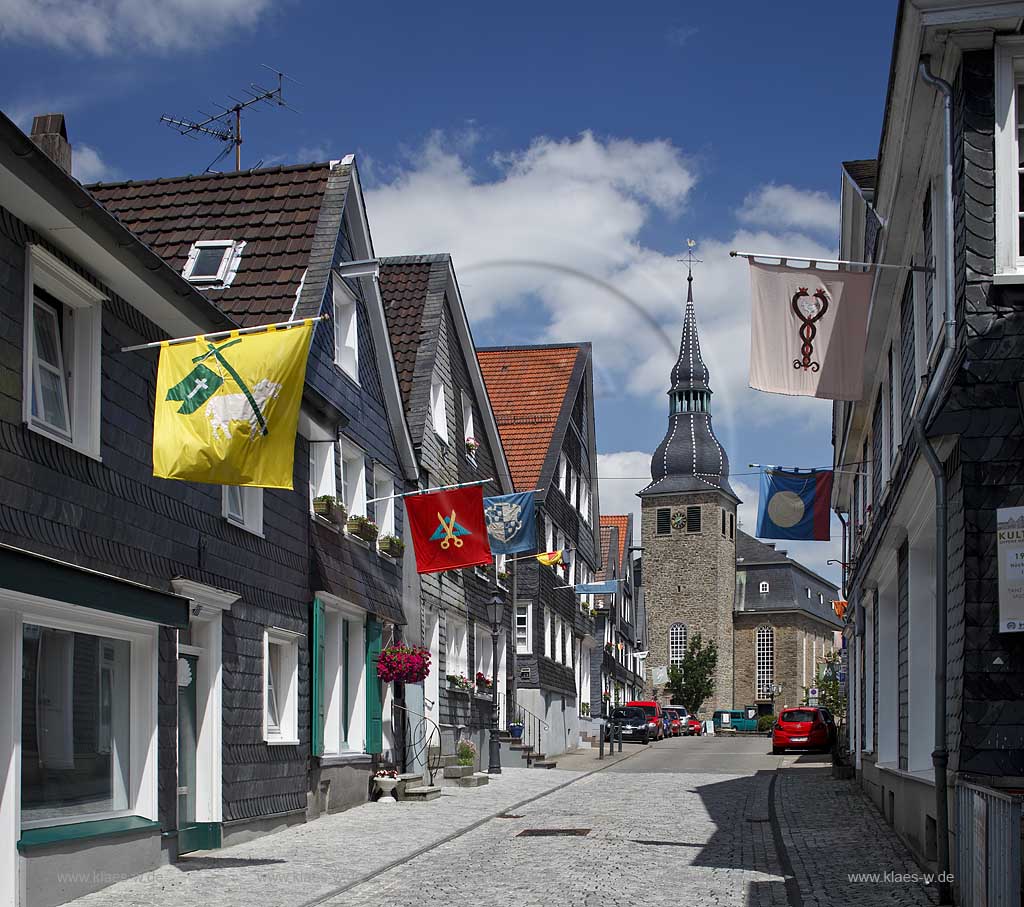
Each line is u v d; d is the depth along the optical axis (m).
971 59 12.01
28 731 11.22
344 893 12.05
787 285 12.82
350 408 20.66
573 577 43.78
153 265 12.48
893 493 16.42
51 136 14.45
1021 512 11.32
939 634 11.95
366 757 21.09
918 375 14.60
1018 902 8.26
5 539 10.64
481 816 19.34
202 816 14.87
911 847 15.23
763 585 112.88
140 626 13.02
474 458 29.84
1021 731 11.13
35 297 11.80
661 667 107.19
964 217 11.88
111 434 12.62
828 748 43.06
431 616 26.19
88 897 11.51
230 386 11.67
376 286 21.98
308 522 18.66
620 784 27.20
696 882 12.64
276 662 17.62
